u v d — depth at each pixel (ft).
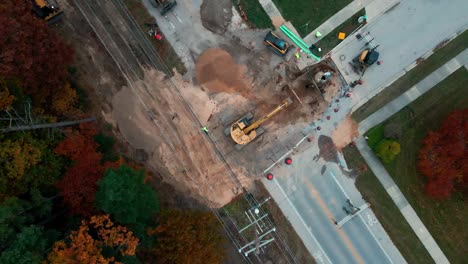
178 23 133.28
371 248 133.28
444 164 120.47
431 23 133.90
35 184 106.83
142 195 105.29
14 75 100.94
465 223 133.39
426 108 133.39
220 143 132.46
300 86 133.08
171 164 132.26
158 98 132.26
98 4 131.95
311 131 133.39
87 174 107.14
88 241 94.07
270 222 132.77
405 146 133.18
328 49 133.90
